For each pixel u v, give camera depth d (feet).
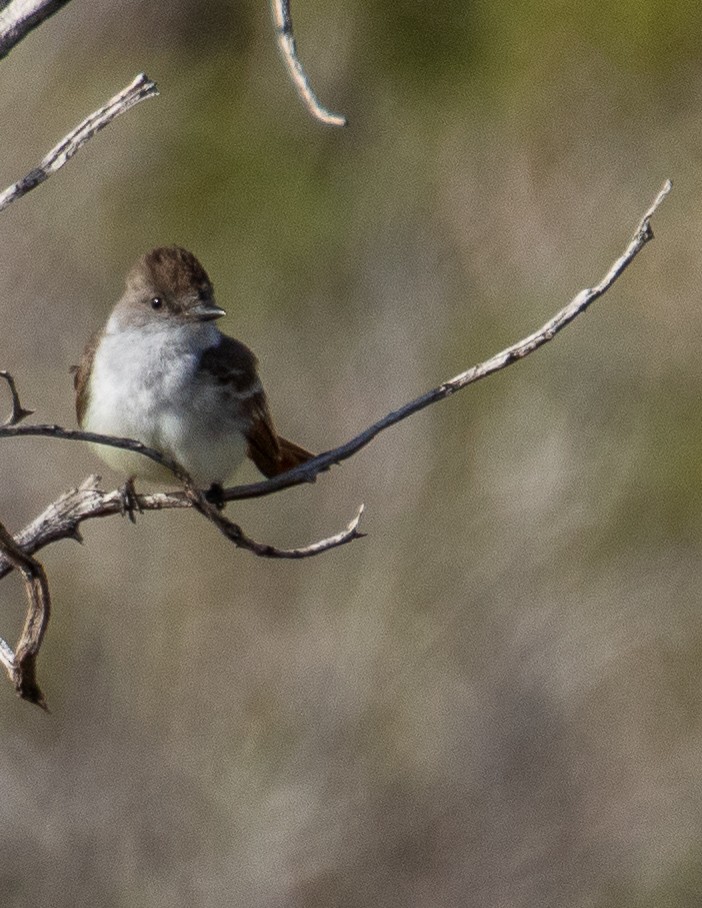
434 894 46.29
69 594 48.70
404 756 47.47
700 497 47.44
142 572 49.16
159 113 46.21
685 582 47.60
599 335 47.37
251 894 45.70
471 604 48.08
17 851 45.65
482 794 47.34
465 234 47.09
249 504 49.08
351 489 48.73
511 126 45.52
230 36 46.03
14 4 16.02
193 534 49.26
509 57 44.62
